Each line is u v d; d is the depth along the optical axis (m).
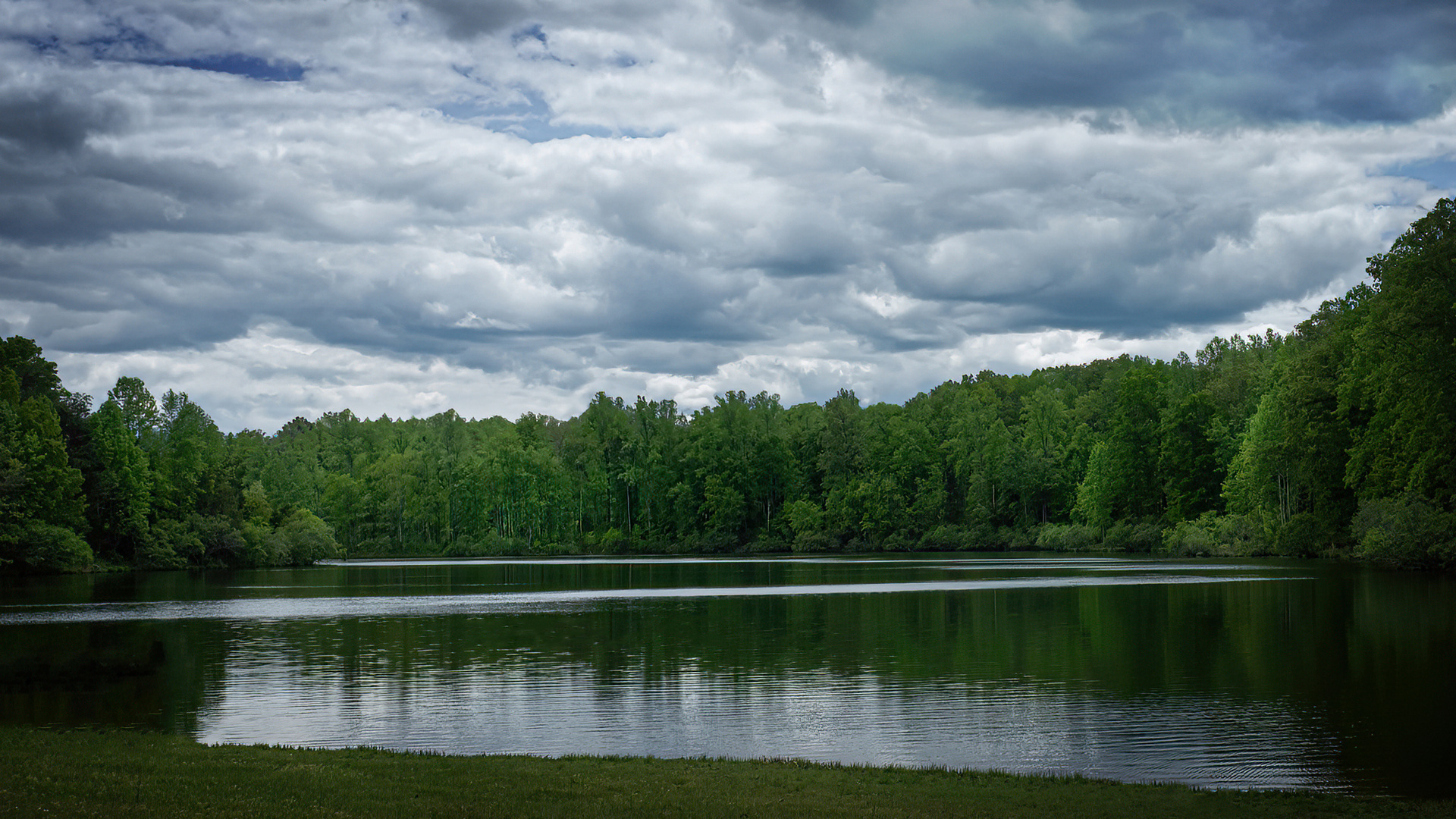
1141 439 119.00
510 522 174.25
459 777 16.98
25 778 16.17
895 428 153.50
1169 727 22.56
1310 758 19.88
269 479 165.00
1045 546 133.88
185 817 14.29
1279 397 92.94
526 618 47.56
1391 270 69.44
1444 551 62.59
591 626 43.53
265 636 40.69
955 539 142.88
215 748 19.45
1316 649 33.22
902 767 19.08
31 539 85.62
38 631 43.03
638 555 157.38
